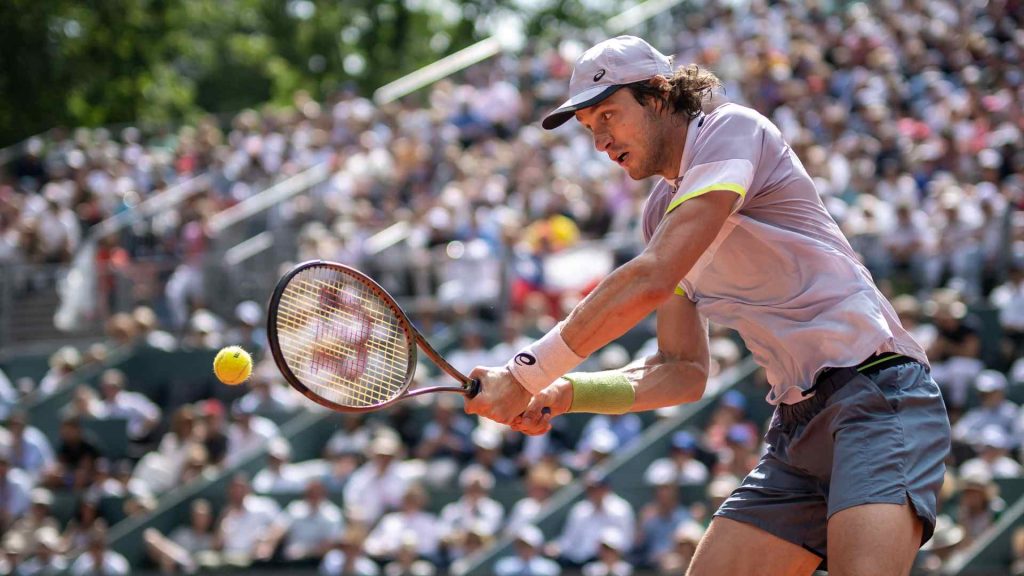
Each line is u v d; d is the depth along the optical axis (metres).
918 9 66.56
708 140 11.25
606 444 36.16
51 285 50.59
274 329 11.20
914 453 11.03
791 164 11.56
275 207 53.34
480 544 32.59
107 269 49.78
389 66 135.62
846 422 11.20
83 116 101.81
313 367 12.03
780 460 12.26
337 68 133.75
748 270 11.63
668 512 32.16
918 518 10.94
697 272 12.01
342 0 136.25
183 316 48.84
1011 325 38.88
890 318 11.66
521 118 64.44
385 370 11.96
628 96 11.46
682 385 12.83
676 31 76.31
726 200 10.99
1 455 40.38
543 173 54.03
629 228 47.53
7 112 96.44
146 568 35.53
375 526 35.12
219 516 37.19
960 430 34.47
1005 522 29.22
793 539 12.13
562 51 71.38
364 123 62.97
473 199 50.56
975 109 52.41
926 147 48.66
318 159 60.59
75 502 38.22
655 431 36.19
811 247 11.38
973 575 28.48
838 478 11.05
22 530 37.00
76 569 34.69
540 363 11.29
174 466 39.75
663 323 12.93
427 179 57.03
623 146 11.56
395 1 137.12
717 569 12.29
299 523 34.34
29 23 96.00
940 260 41.44
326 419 40.75
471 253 45.12
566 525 33.12
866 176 47.09
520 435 37.50
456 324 43.03
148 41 105.31
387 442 36.03
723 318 12.01
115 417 41.94
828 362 11.31
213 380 45.09
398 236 49.06
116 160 63.59
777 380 11.80
